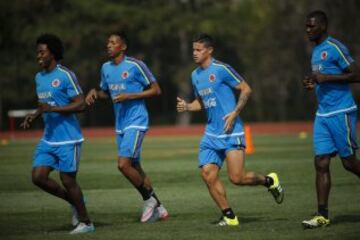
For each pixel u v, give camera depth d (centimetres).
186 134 14850
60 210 3981
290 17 18125
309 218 3491
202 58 3322
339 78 3141
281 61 18288
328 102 3206
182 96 19738
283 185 4872
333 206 3844
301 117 18338
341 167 5934
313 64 3256
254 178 3344
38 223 3544
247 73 19225
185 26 19012
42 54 3256
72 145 3256
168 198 4375
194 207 3997
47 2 19725
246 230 3169
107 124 19788
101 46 19512
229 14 19312
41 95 3300
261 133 14238
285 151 8131
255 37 18650
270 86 18562
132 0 19612
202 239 2978
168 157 7644
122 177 5638
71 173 3266
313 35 3231
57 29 19088
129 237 3073
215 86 3300
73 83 3256
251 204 4034
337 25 17838
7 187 5106
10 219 3675
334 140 3222
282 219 3481
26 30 19225
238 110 3256
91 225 3272
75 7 19188
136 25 19100
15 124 19125
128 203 4234
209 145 3322
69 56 19188
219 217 3616
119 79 3562
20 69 19462
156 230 3244
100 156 8031
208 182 3322
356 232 3045
